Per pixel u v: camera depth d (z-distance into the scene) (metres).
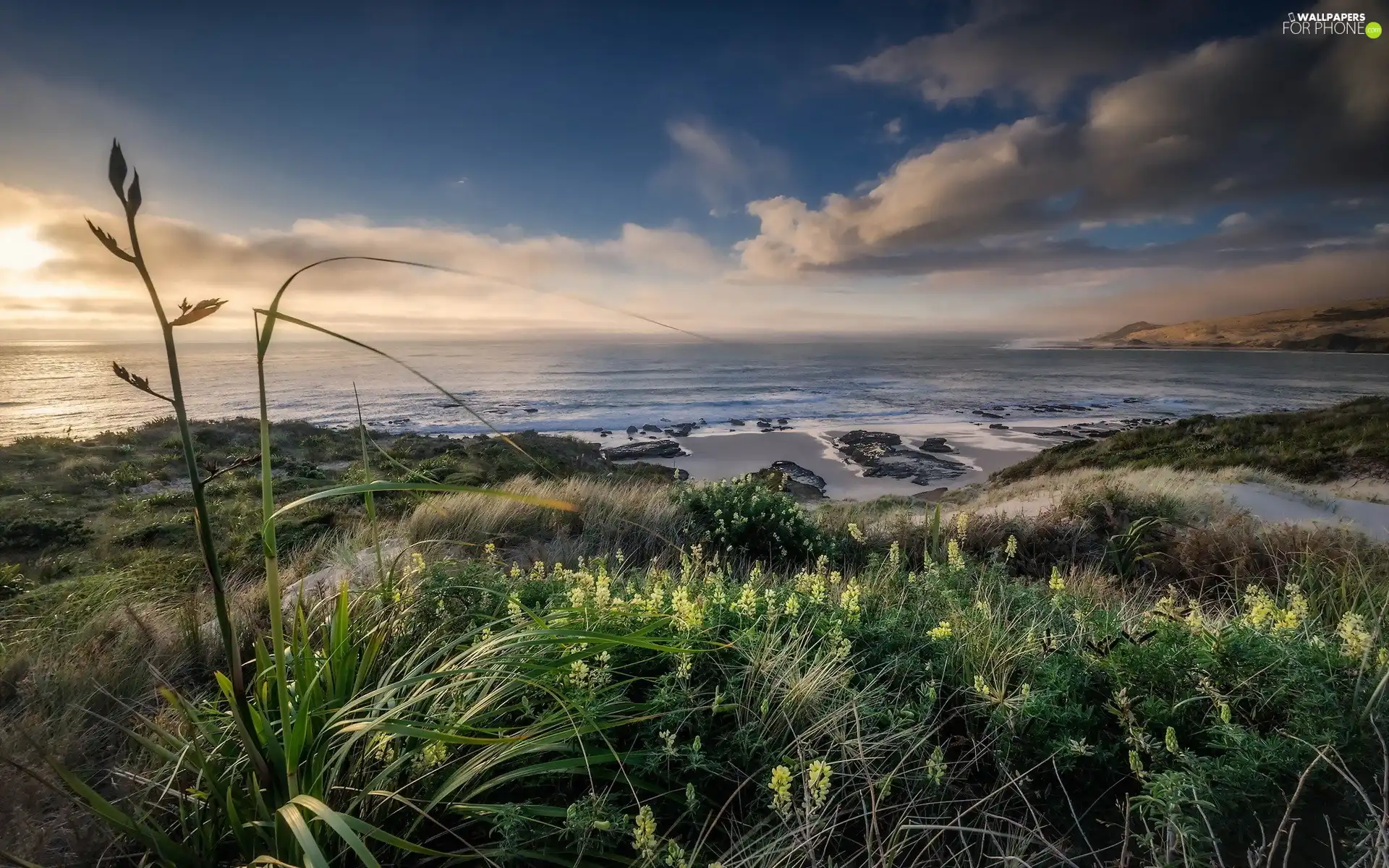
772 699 2.22
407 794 1.76
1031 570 6.41
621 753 1.95
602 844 1.58
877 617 3.12
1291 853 1.66
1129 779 2.02
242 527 9.04
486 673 1.94
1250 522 7.30
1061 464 25.30
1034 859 1.60
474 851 1.66
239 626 3.45
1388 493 11.87
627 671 2.41
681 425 64.44
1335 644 2.37
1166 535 6.80
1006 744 2.02
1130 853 1.71
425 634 2.77
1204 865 1.53
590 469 25.94
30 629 3.84
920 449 48.97
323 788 1.58
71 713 2.42
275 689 1.91
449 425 67.00
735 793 1.74
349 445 23.66
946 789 1.98
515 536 6.88
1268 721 2.09
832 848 1.79
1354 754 1.76
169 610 4.12
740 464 42.84
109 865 1.67
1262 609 2.57
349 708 1.58
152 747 1.65
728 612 2.89
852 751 1.98
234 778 1.70
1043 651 2.47
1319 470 15.48
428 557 4.77
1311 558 5.24
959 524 5.31
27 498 13.89
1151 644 2.36
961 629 2.81
